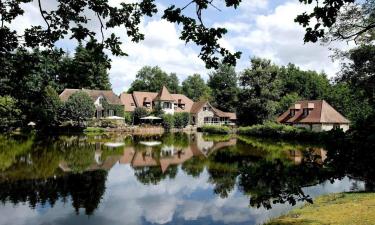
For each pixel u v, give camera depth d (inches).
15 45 271.1
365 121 207.8
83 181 887.7
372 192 631.2
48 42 284.8
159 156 1368.1
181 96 3828.7
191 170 1058.1
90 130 2541.8
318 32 222.1
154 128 2965.1
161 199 728.3
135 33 299.0
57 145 1678.2
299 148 1592.0
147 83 4751.5
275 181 226.2
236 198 725.9
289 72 4128.9
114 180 908.6
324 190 722.8
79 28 285.1
